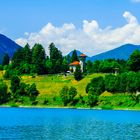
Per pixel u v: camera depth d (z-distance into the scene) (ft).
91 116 604.08
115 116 605.73
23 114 649.61
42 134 343.46
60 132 361.92
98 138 317.42
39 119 543.80
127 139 311.88
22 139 306.55
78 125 447.01
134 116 604.08
